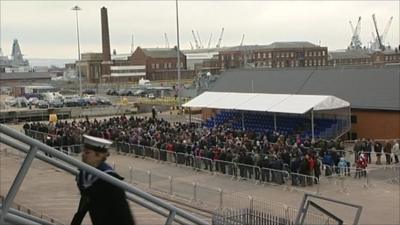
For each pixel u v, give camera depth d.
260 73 57.44
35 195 27.39
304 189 27.03
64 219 21.98
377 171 31.02
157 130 42.44
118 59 194.88
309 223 19.75
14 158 40.34
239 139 36.25
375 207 23.50
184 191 27.64
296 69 54.66
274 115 42.62
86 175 4.18
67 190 28.72
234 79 58.88
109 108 80.94
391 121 42.81
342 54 186.62
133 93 117.38
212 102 47.12
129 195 4.51
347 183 28.16
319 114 45.19
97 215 4.14
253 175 29.36
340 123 42.56
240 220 20.72
